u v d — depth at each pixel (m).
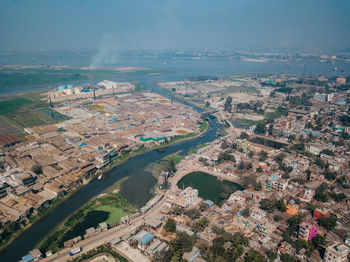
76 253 167.88
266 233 181.62
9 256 168.25
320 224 191.50
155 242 173.00
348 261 155.50
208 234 181.88
